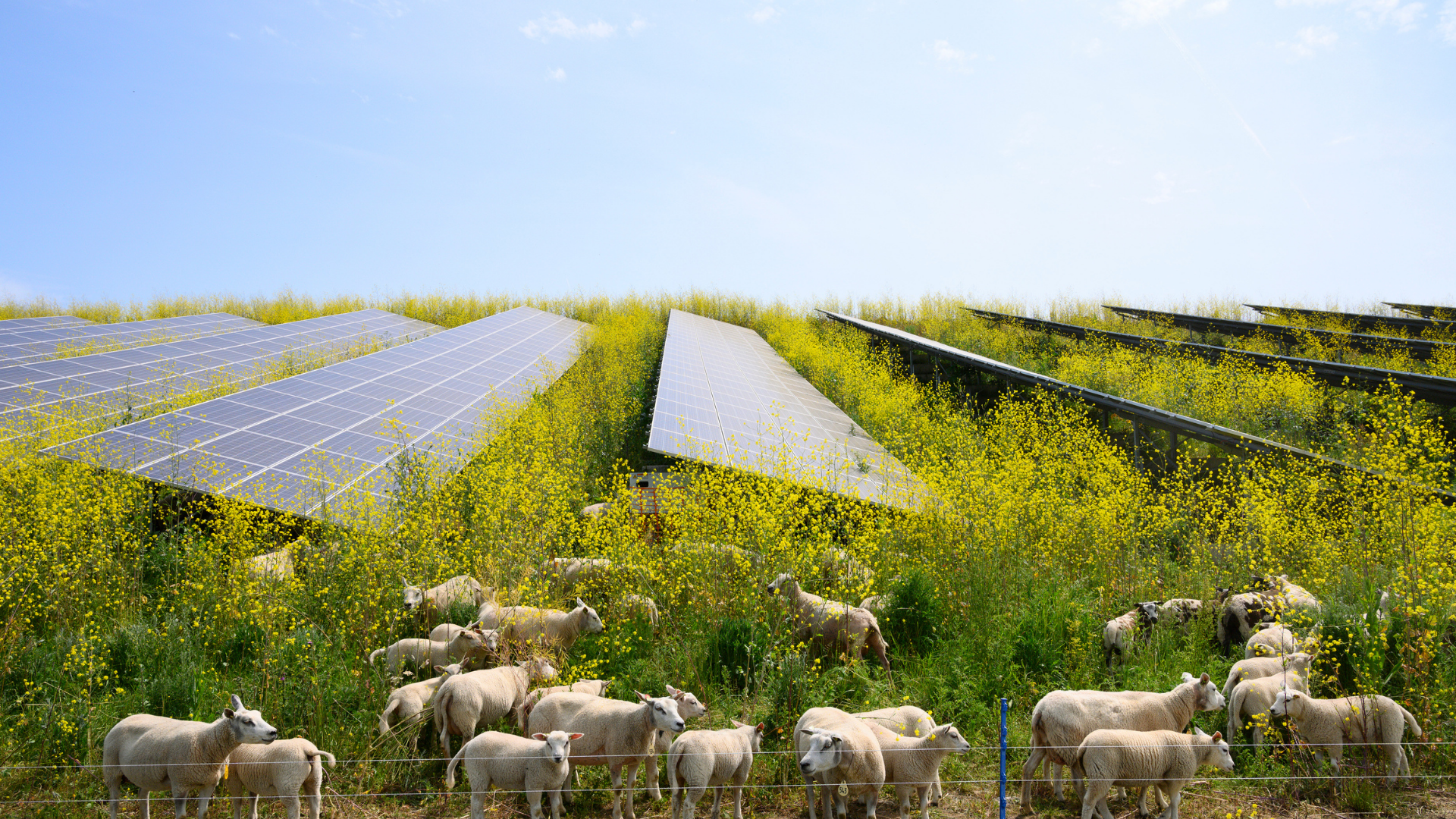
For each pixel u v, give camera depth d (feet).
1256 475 46.80
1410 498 32.35
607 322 147.02
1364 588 32.22
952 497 39.11
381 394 62.44
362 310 144.87
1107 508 41.93
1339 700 25.13
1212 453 61.98
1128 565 40.47
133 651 28.96
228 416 49.32
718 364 92.89
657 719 22.76
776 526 34.78
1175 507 46.83
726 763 22.49
